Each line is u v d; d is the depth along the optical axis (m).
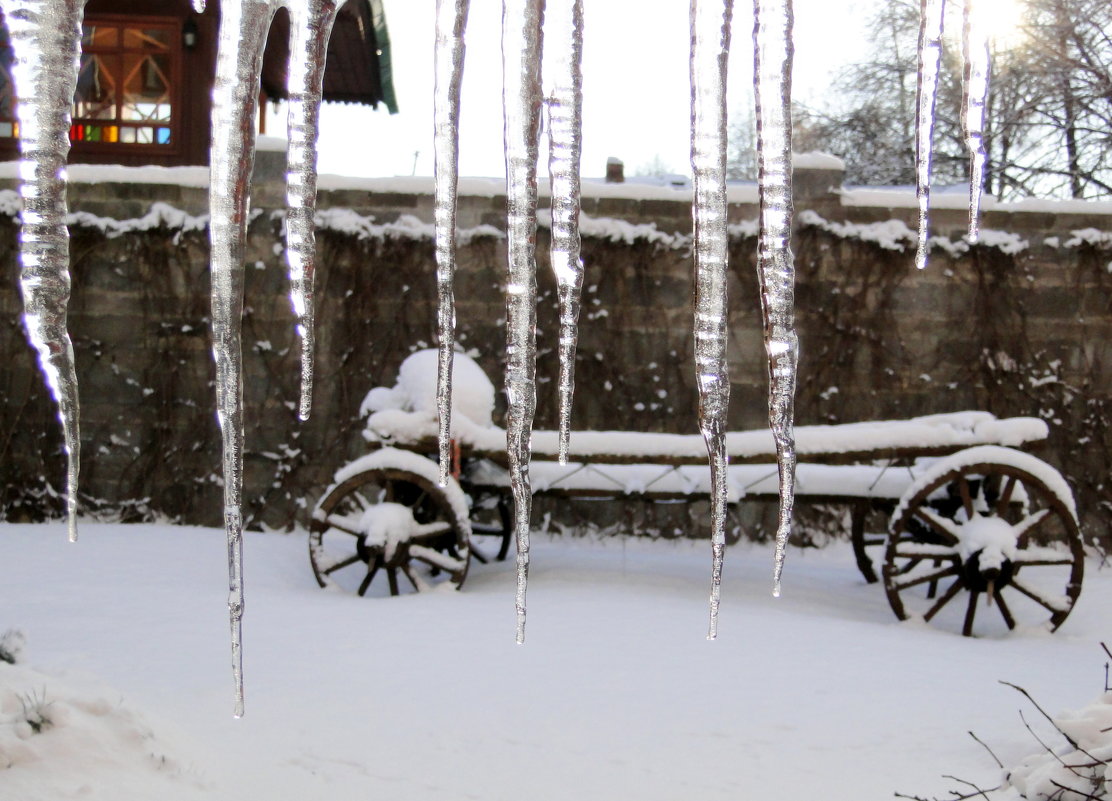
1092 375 9.76
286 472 9.70
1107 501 9.66
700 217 1.25
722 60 1.24
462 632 5.81
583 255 9.88
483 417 7.51
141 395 9.73
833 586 8.12
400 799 3.59
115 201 9.76
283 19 10.26
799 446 7.21
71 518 1.17
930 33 1.32
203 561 7.73
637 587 7.34
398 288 9.84
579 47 1.25
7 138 11.03
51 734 3.46
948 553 6.81
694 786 3.77
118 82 11.34
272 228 9.73
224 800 3.41
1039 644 6.40
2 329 9.62
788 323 1.25
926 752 4.10
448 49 1.29
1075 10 16.42
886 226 9.85
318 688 4.68
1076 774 3.32
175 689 4.54
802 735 4.31
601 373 9.83
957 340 9.85
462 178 9.83
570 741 4.20
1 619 5.70
